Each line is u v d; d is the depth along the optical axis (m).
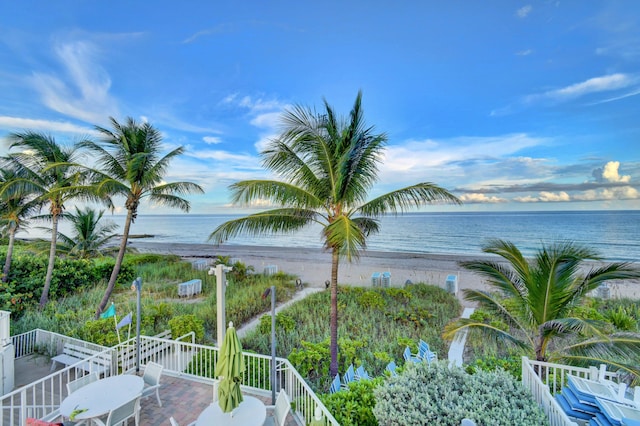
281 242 49.91
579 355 5.75
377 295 14.18
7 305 11.73
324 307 13.58
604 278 5.74
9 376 6.50
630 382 5.55
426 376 4.16
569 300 6.00
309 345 8.91
